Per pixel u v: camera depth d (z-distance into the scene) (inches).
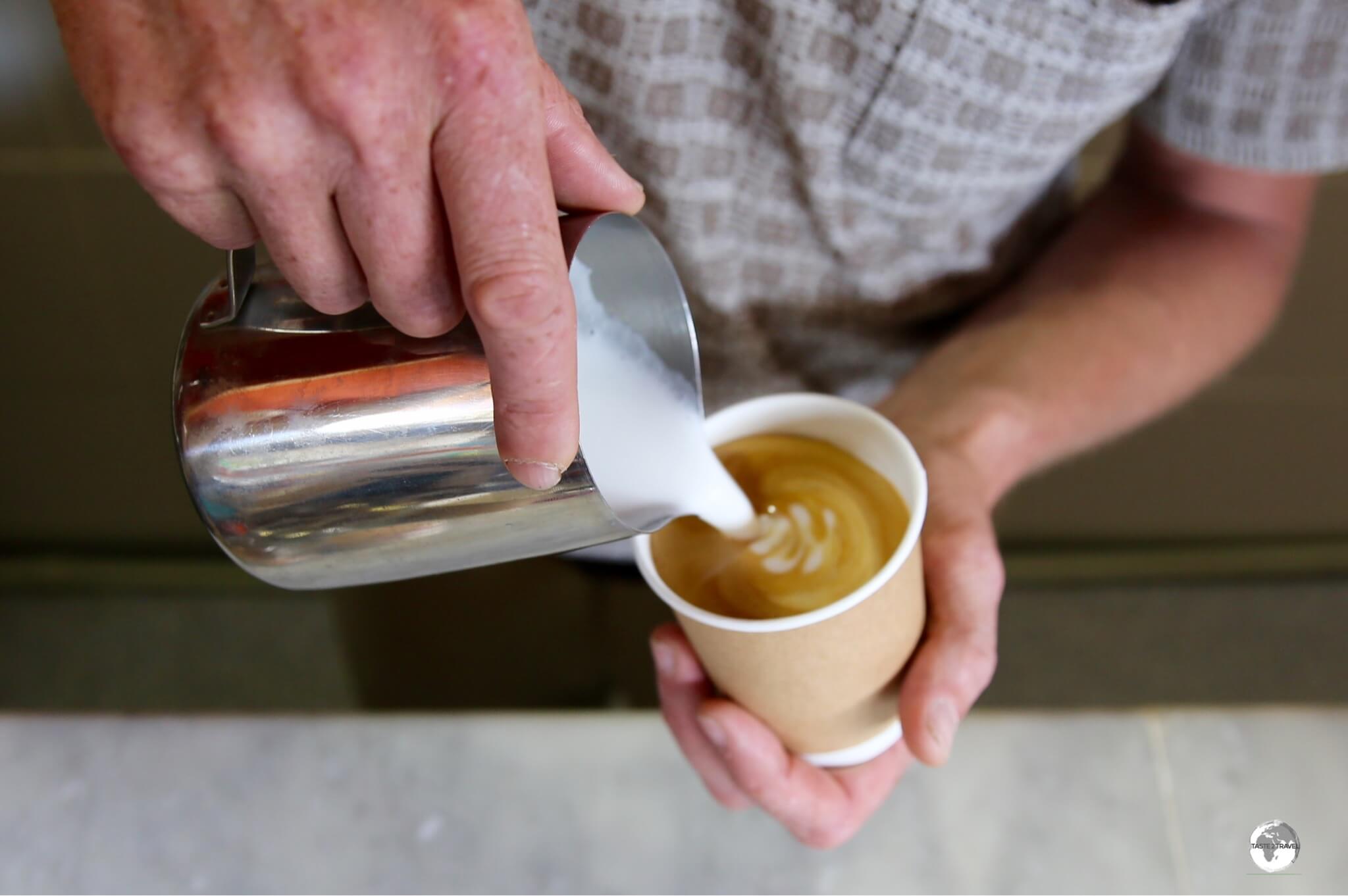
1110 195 28.2
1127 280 26.2
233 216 15.9
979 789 21.4
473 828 21.6
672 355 20.1
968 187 23.9
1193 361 25.7
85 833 21.9
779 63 22.1
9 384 51.5
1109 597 51.9
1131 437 51.2
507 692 32.7
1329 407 49.5
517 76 14.9
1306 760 21.2
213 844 21.7
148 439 53.5
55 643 52.5
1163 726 21.7
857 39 21.8
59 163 45.2
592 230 18.1
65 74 43.1
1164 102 25.7
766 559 20.1
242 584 54.3
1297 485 52.0
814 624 18.1
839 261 25.2
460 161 14.9
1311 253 45.7
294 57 14.6
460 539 17.4
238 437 16.9
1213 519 53.6
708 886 20.9
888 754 21.1
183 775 22.4
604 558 29.0
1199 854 20.5
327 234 15.6
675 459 19.3
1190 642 49.8
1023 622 51.1
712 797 21.6
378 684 33.1
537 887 21.0
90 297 49.1
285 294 17.4
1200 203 26.9
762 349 27.1
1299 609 50.8
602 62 22.4
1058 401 24.5
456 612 31.3
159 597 54.2
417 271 15.6
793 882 20.9
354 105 14.6
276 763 22.4
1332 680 48.0
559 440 15.5
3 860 21.6
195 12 14.8
